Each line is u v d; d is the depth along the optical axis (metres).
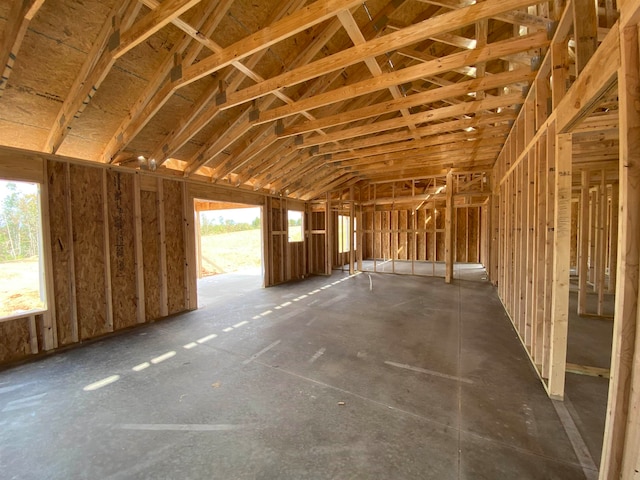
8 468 1.78
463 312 5.04
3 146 3.24
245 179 6.38
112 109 3.77
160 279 4.96
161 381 2.82
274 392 2.59
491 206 7.56
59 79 3.20
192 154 5.22
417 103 3.85
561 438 1.98
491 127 5.11
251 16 3.38
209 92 3.98
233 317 4.91
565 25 2.34
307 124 4.68
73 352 3.56
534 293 3.02
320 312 5.12
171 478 1.69
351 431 2.07
